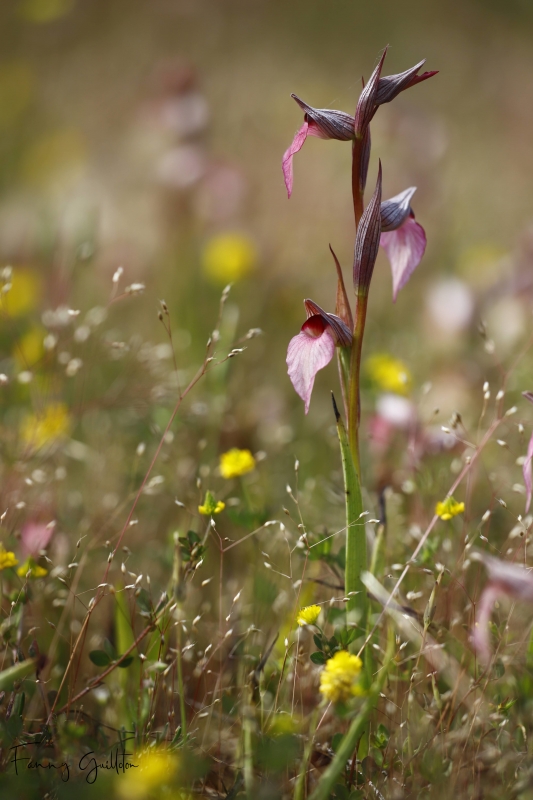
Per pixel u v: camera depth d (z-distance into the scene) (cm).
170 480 76
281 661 65
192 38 246
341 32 257
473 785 62
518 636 67
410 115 136
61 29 247
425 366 94
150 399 78
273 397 89
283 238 133
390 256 66
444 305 96
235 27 255
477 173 168
